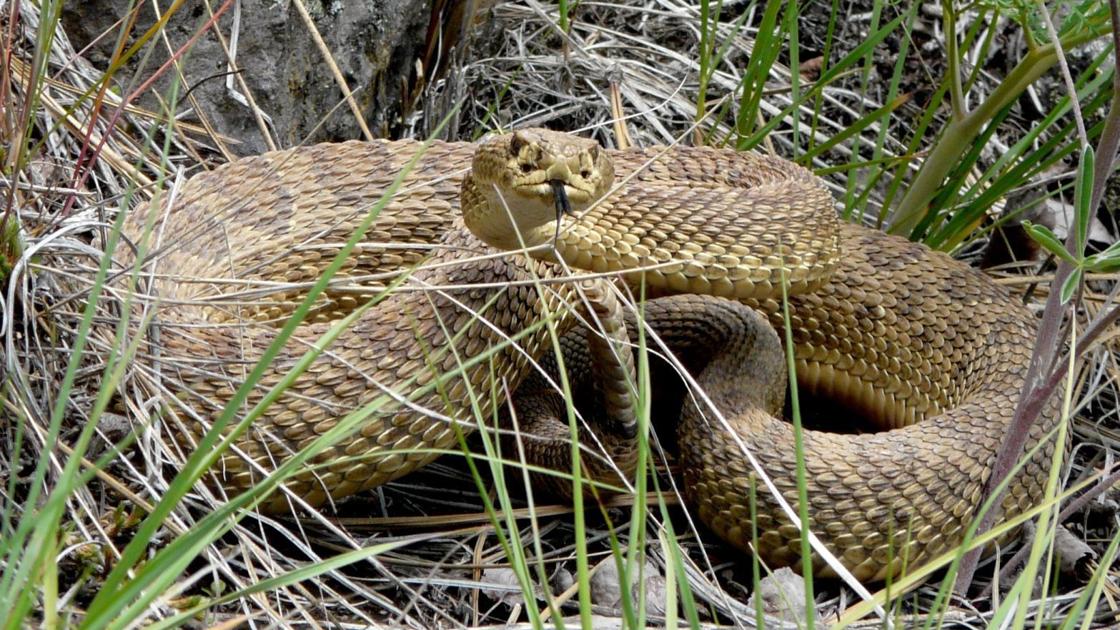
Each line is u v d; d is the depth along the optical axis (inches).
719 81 379.9
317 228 283.0
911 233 343.6
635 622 155.2
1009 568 244.4
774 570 241.9
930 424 257.0
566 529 251.1
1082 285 215.6
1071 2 284.2
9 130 230.7
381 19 332.2
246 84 305.6
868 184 339.3
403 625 204.7
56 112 256.8
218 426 134.5
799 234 257.3
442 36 353.7
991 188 329.1
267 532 224.1
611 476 248.5
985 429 254.1
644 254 244.1
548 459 253.6
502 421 259.8
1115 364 315.6
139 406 206.8
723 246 248.5
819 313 304.2
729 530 244.4
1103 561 175.8
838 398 310.5
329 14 319.9
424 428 231.6
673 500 260.4
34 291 211.3
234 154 305.3
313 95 321.1
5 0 275.4
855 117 396.5
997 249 364.2
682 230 246.1
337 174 292.7
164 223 234.4
